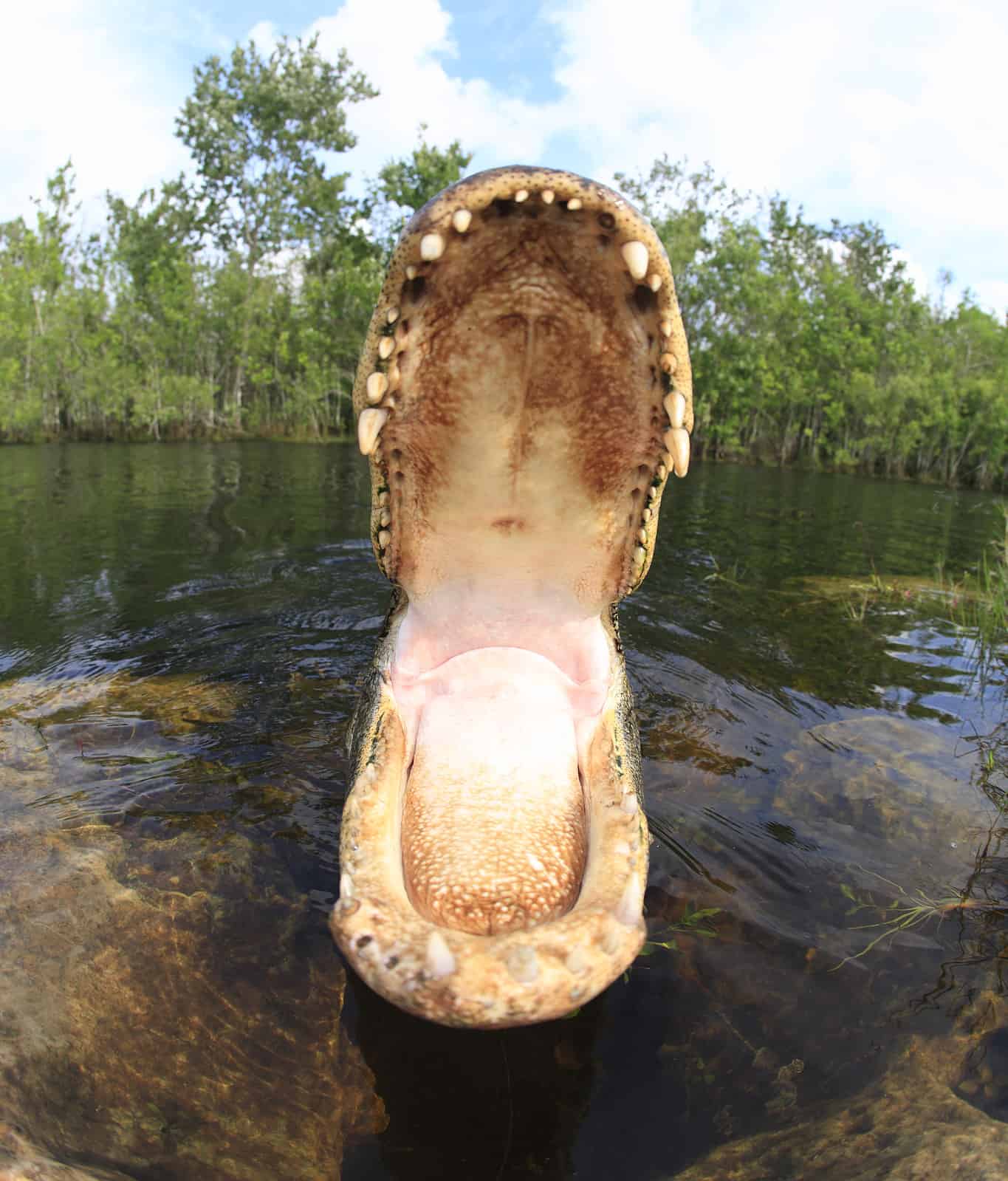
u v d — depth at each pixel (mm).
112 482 2324
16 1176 264
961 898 464
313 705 717
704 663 845
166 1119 323
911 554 1648
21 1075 321
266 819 530
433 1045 367
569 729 440
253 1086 342
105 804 538
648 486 430
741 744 658
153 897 441
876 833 530
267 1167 310
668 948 423
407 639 464
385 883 336
